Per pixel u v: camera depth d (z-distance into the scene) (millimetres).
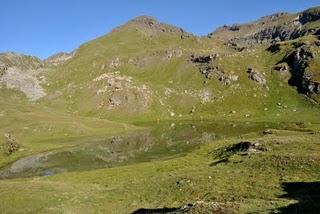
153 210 50969
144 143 160125
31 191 66375
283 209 36594
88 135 189250
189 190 56969
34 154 141125
